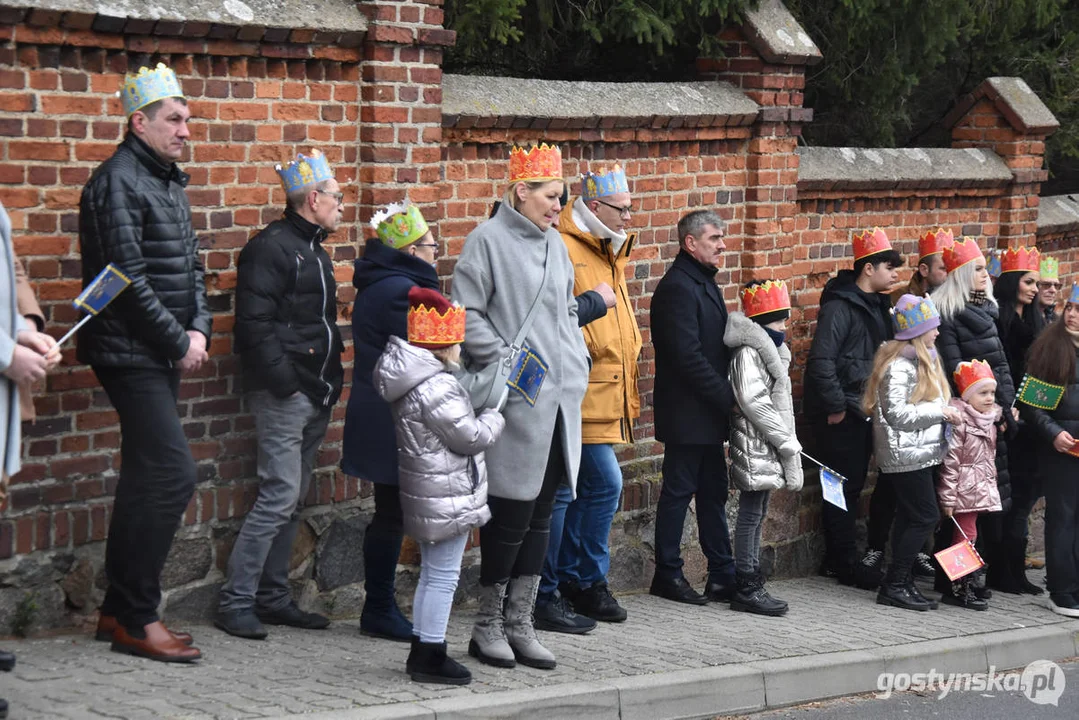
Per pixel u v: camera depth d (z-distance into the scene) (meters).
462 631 6.72
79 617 5.96
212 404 6.30
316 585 6.80
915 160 9.92
